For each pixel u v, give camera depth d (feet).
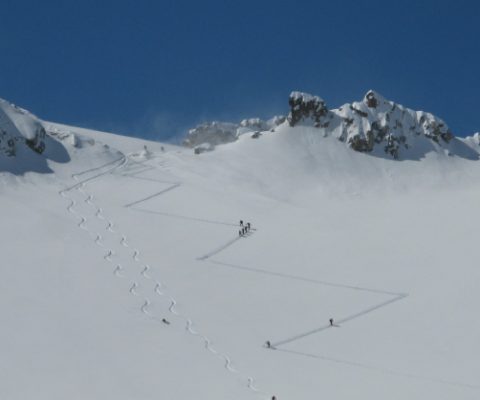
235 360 245.45
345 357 253.24
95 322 260.21
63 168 431.43
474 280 301.02
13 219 348.59
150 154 486.79
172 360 238.27
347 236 362.33
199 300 296.71
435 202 421.59
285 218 395.55
